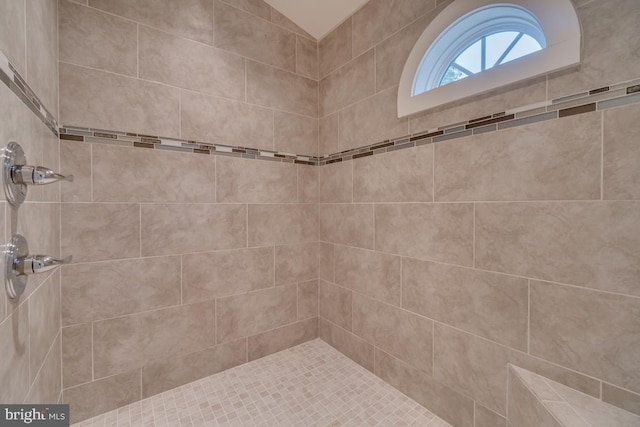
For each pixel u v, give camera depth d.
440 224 1.28
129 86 1.35
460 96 1.18
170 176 1.46
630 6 0.80
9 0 0.70
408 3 1.42
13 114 0.71
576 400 0.86
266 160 1.79
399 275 1.46
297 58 1.92
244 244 1.71
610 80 0.83
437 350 1.29
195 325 1.54
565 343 0.92
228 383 1.52
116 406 1.33
